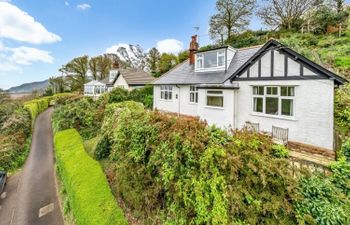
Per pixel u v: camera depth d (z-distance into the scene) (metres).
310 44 21.25
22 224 7.67
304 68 8.96
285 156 4.56
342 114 10.22
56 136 13.38
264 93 10.52
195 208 3.65
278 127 9.81
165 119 5.20
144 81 30.50
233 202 3.54
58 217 7.79
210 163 3.69
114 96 20.19
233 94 11.48
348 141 7.48
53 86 49.91
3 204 9.27
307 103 8.94
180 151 4.14
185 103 16.58
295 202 4.05
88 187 6.51
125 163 5.87
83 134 13.79
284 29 28.81
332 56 16.50
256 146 4.27
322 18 24.81
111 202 5.68
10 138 15.34
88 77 50.44
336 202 4.49
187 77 16.83
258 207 3.67
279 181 3.99
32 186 10.48
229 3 32.34
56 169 11.58
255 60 10.77
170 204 4.50
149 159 5.00
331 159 7.70
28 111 22.16
